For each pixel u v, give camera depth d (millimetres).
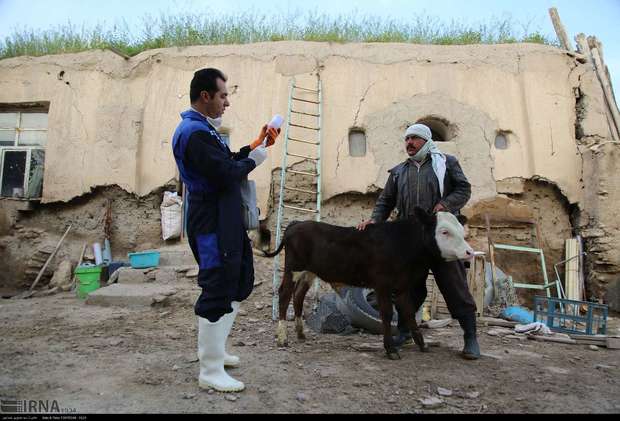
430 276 7035
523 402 3201
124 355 4168
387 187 4977
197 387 3326
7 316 5973
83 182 9008
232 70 8953
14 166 9664
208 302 3100
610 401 3246
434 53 8891
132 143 8961
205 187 3143
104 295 6652
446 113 8609
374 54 8875
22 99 9453
